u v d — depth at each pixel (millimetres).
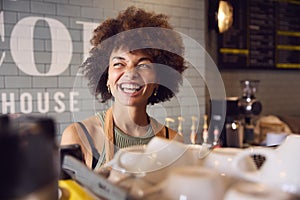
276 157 515
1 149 387
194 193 457
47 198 440
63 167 678
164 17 1037
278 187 456
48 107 2521
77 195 599
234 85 3559
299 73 4121
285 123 3268
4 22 2361
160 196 475
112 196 513
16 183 394
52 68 2533
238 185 457
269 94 3883
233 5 3408
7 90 2395
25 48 2439
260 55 3660
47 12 2496
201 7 3172
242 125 2807
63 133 867
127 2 2742
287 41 3863
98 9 2646
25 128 422
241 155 554
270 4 3680
